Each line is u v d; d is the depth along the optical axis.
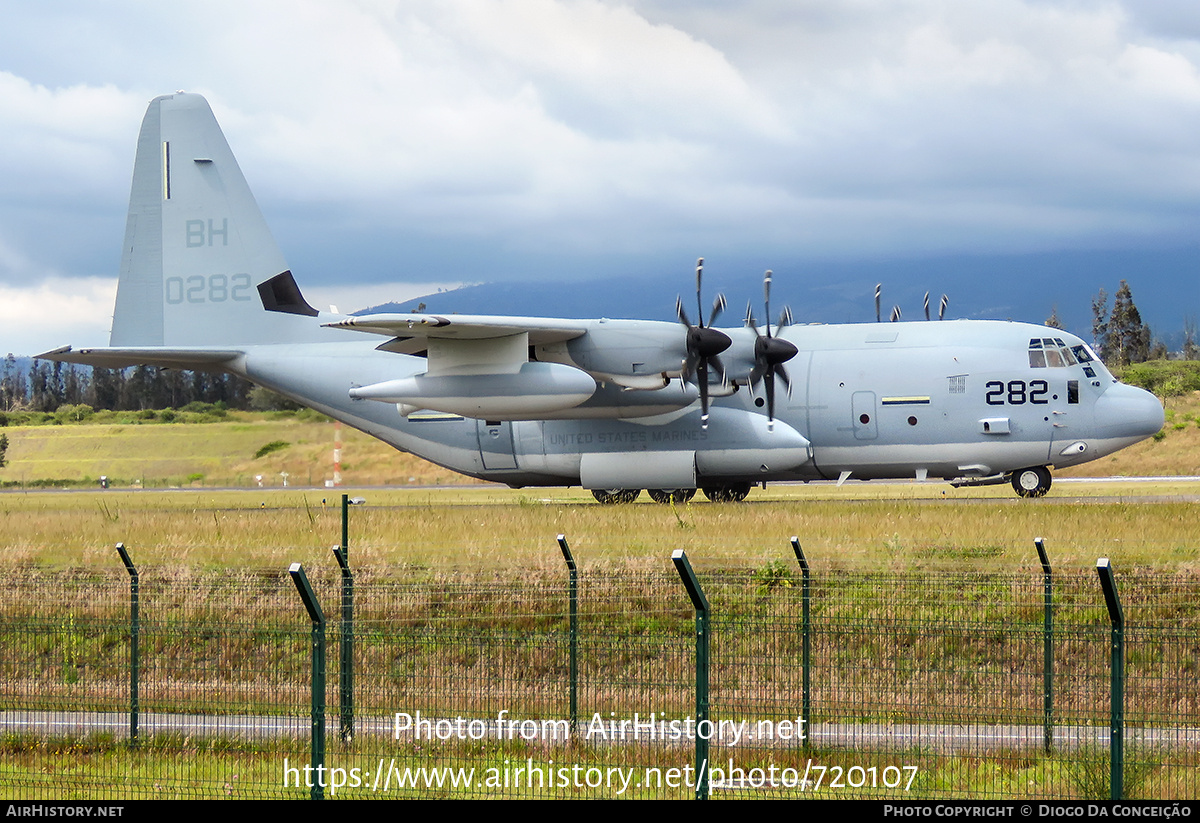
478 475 66.75
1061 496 62.78
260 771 22.27
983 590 31.75
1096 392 59.59
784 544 38.44
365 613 32.06
